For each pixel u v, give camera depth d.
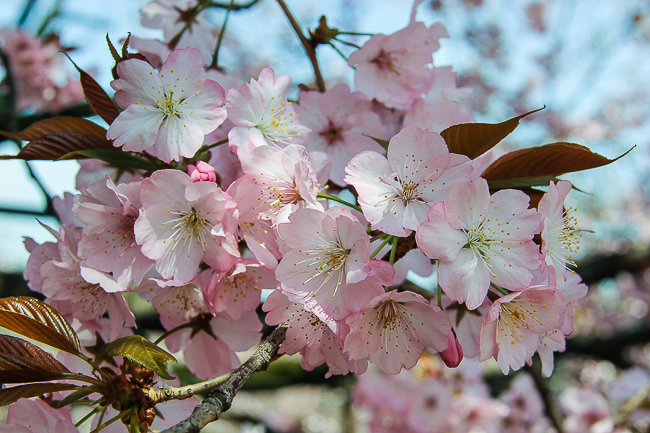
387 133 0.35
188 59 0.29
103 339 0.31
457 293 0.26
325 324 0.27
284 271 0.26
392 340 0.27
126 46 0.28
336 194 0.34
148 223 0.27
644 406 0.65
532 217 0.27
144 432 0.26
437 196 0.27
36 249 0.31
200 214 0.28
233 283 0.29
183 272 0.27
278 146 0.30
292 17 0.36
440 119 0.35
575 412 0.71
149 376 0.26
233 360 0.31
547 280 0.27
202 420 0.24
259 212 0.28
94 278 0.28
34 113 0.63
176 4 0.39
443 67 0.37
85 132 0.31
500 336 0.27
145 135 0.28
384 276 0.26
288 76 0.31
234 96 0.29
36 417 0.27
